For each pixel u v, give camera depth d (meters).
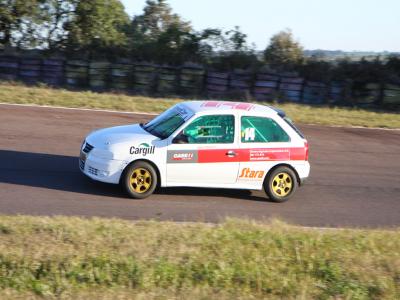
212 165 15.63
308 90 36.72
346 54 41.19
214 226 12.75
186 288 9.78
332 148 23.56
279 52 42.78
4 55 35.62
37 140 20.62
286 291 10.11
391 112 35.81
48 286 9.52
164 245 11.02
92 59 38.84
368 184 19.03
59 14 41.19
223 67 39.69
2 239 10.70
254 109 16.27
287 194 16.33
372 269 10.95
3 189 15.02
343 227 14.62
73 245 10.65
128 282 9.80
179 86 36.34
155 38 43.69
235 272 10.32
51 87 33.03
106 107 27.58
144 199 15.29
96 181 16.36
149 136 15.48
